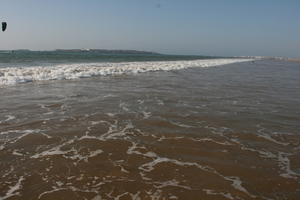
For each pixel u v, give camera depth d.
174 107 10.17
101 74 20.31
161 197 4.09
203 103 11.10
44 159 5.33
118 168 5.02
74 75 18.05
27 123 7.63
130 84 15.95
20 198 3.97
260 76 24.47
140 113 9.10
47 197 4.01
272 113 9.64
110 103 10.55
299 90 15.83
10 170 4.84
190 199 4.06
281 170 5.14
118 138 6.63
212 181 4.63
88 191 4.21
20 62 33.62
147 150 5.93
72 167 5.01
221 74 24.92
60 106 9.80
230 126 7.91
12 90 12.54
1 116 8.25
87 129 7.26
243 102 11.54
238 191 4.32
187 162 5.37
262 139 6.88
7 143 6.12
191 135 7.00
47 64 29.95
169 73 24.03
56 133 6.88
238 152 5.98
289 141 6.79
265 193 4.29
